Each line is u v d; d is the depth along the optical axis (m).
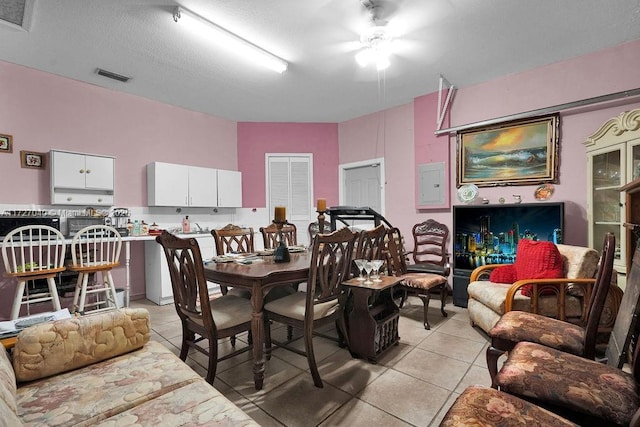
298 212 5.17
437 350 2.29
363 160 4.88
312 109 4.58
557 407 1.07
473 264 3.52
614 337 1.38
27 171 3.22
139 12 2.32
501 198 3.51
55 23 2.45
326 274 1.96
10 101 3.12
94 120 3.65
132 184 3.96
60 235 2.67
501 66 3.26
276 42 2.76
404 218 4.42
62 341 1.22
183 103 4.28
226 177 4.65
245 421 0.93
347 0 2.23
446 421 0.92
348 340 2.19
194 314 1.82
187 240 1.68
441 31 2.61
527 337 1.55
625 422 0.96
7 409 0.77
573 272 2.24
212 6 2.27
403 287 2.94
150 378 1.18
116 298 3.04
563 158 3.17
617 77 2.86
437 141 3.98
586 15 2.41
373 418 1.53
